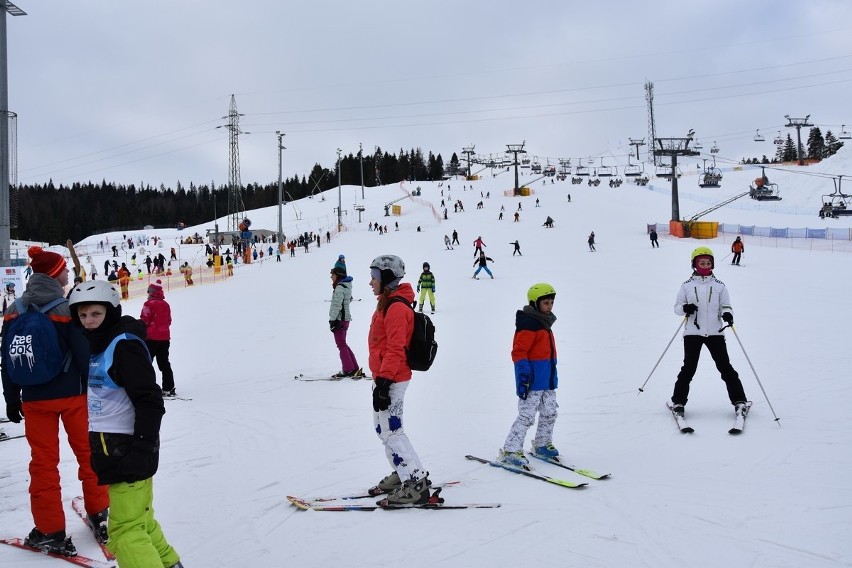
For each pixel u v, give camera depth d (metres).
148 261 38.09
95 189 168.62
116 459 2.84
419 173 169.75
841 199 58.03
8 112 11.80
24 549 3.73
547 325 5.27
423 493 4.35
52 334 3.65
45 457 3.71
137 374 2.81
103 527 3.88
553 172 120.06
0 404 8.36
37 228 126.69
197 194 184.00
